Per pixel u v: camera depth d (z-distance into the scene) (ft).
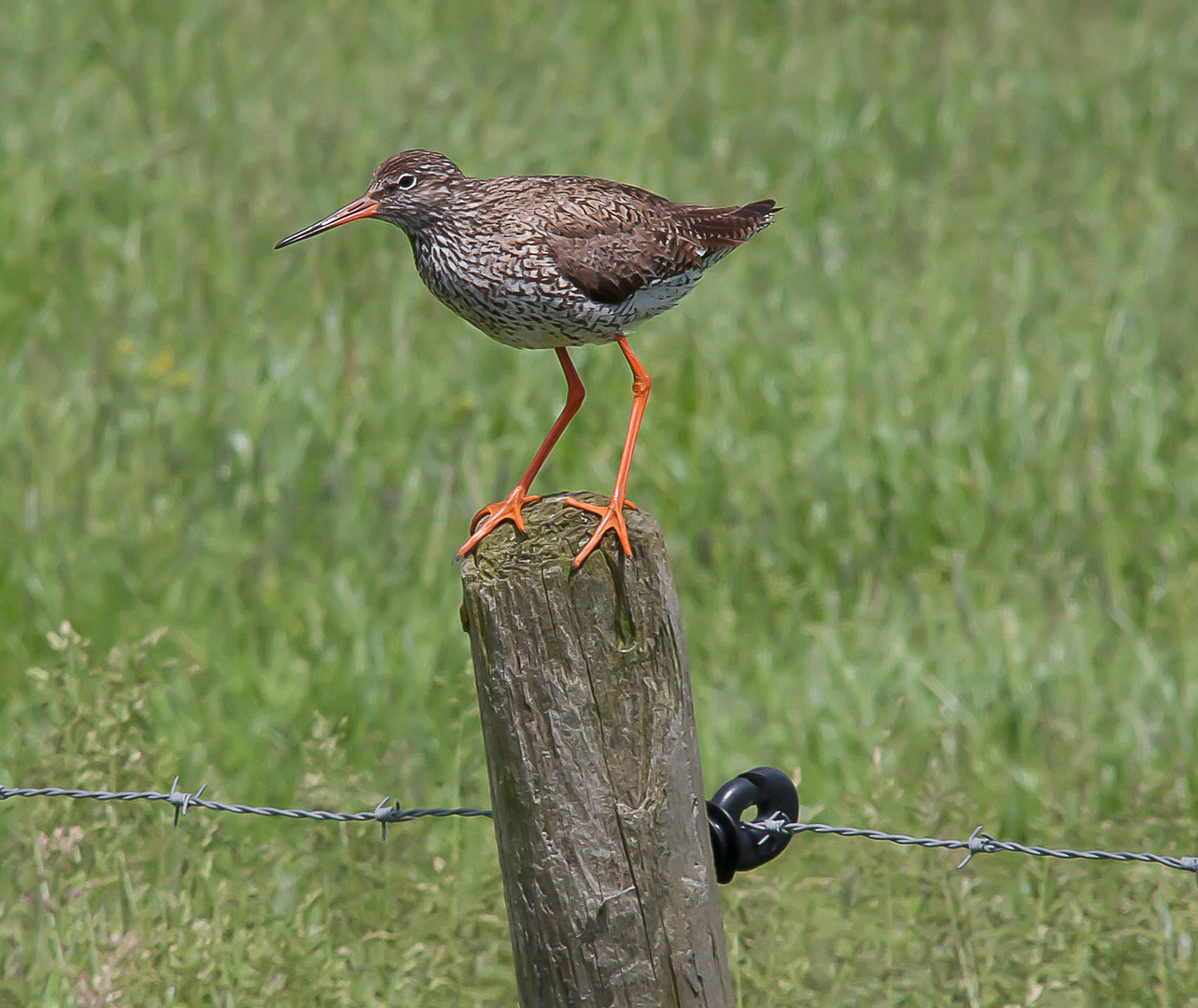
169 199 52.90
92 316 46.91
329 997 23.45
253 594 36.40
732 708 32.37
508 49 65.98
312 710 32.14
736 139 58.59
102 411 42.01
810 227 52.70
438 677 30.86
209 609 35.96
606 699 17.76
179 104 60.39
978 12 72.33
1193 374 44.27
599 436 41.81
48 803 25.45
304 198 53.01
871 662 33.71
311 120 58.29
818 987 24.38
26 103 59.82
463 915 25.27
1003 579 36.70
